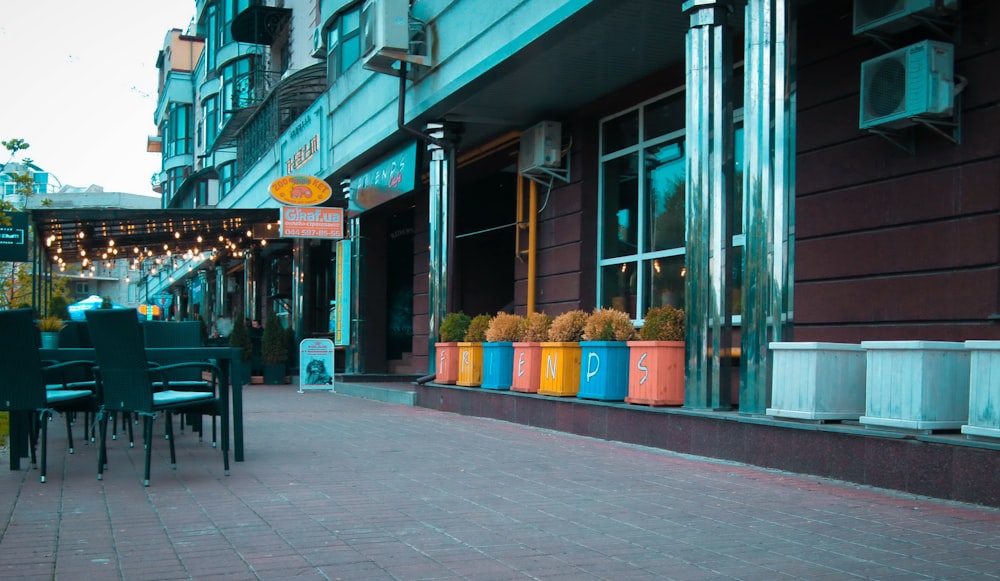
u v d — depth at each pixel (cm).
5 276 1708
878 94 711
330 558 402
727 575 378
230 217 1812
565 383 934
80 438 880
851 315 777
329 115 1714
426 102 1227
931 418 554
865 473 587
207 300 3644
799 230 837
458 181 1670
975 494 516
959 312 684
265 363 1991
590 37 930
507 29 1001
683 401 801
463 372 1168
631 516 498
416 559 401
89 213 1566
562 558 405
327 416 1127
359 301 1767
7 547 420
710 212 759
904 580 370
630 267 1142
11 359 606
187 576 371
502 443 830
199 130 4466
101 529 459
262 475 637
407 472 652
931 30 704
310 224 1702
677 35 923
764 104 707
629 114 1150
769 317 697
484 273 1716
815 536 449
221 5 3694
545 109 1213
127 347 593
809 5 828
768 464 666
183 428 945
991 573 379
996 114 666
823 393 629
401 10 1212
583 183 1200
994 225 663
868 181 768
